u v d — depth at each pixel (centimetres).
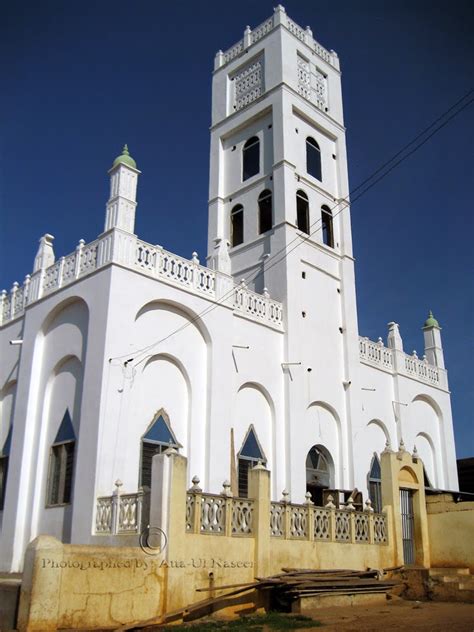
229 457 1961
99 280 1828
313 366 2458
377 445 2739
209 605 1343
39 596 1074
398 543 1922
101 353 1728
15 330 2212
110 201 1906
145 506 1427
